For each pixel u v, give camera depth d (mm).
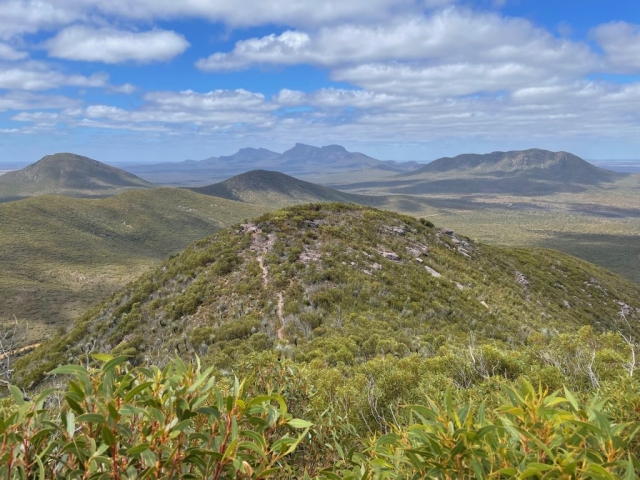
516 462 917
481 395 3184
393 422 2898
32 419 932
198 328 17000
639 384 2180
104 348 17984
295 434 1781
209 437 977
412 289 21141
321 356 9852
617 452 880
